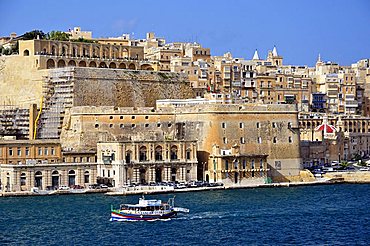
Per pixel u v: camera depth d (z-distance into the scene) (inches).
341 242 7608.3
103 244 7460.6
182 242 7564.0
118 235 7854.3
